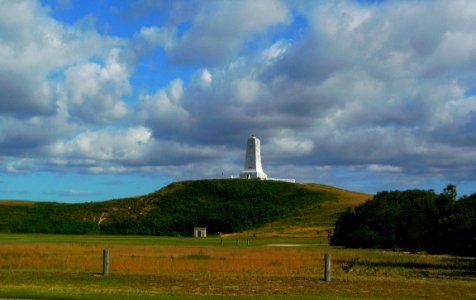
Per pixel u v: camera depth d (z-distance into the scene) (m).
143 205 144.38
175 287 27.44
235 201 144.88
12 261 39.53
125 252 50.84
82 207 140.62
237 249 57.81
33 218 128.38
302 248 62.53
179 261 41.19
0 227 119.56
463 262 45.56
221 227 126.62
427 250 57.06
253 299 22.02
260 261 42.66
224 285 28.44
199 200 147.12
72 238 87.12
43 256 43.84
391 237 66.12
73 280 29.56
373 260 46.91
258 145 169.75
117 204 145.00
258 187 154.75
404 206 67.75
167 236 111.38
